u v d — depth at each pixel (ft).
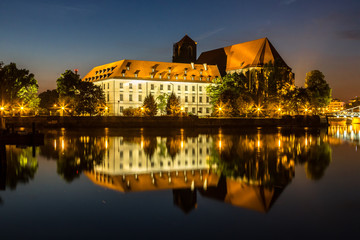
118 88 453.17
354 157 114.62
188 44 563.48
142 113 383.86
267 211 53.62
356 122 532.32
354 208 54.90
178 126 323.16
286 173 84.64
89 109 359.05
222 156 115.24
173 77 484.33
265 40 504.84
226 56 541.34
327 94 474.08
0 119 175.94
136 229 46.55
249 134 226.58
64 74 351.87
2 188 68.03
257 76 399.85
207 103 499.92
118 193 64.54
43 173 83.46
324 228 46.62
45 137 190.60
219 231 45.78
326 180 76.38
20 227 47.29
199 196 62.64
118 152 124.47
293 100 386.73
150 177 79.51
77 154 118.32
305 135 223.92
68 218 50.65
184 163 100.12
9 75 358.64
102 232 45.52
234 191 66.28
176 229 46.47
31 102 393.09
